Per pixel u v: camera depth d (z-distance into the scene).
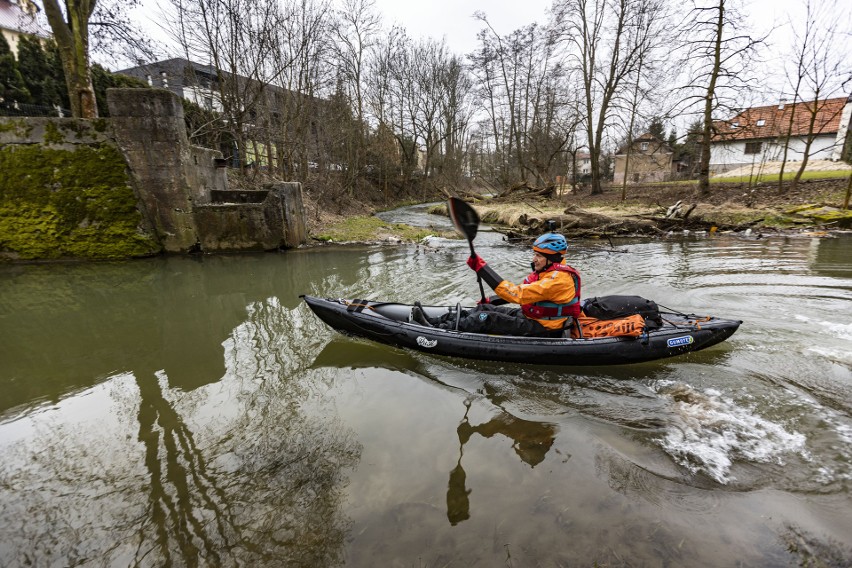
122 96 7.98
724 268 7.19
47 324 5.10
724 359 3.75
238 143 13.81
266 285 6.70
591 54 20.70
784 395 3.17
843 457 2.48
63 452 2.69
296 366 3.90
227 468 2.50
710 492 2.23
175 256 8.78
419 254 9.07
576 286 3.67
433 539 1.95
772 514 2.07
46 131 7.96
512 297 3.70
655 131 18.28
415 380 3.59
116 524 2.11
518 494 2.23
